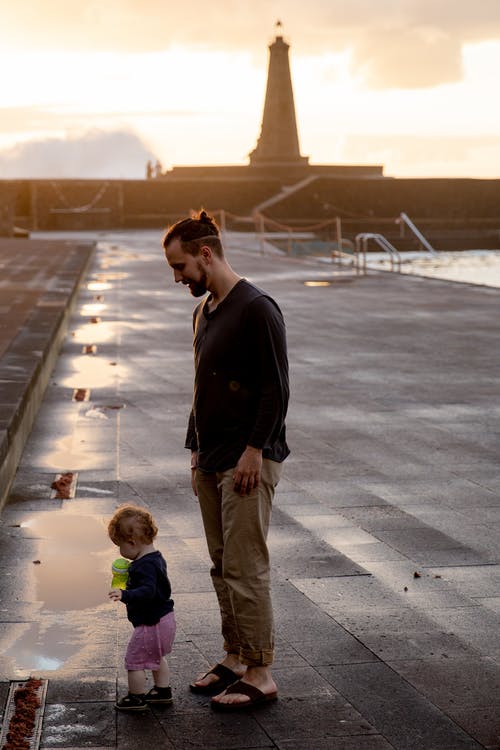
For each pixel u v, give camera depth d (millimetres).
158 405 11352
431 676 4586
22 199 69750
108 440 9609
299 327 18359
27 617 5242
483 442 9773
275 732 4062
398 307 21531
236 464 4301
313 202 75688
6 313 15859
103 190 71812
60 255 31625
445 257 49625
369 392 12359
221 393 4309
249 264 33938
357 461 8977
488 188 78312
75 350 15438
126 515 4152
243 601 4293
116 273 29859
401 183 76875
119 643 4938
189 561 6156
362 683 4516
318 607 5441
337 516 7246
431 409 11375
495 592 5703
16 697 4316
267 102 88750
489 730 4078
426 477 8422
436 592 5691
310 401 11797
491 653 4848
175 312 20469
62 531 6766
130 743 3957
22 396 9070
